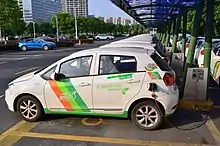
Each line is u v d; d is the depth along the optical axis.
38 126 6.05
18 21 37.97
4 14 34.09
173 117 6.61
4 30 39.78
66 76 5.96
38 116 6.23
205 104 6.74
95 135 5.53
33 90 6.11
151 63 5.65
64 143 5.18
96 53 5.87
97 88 5.73
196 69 6.92
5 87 10.04
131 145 5.08
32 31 76.44
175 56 11.72
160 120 5.65
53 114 6.47
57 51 30.25
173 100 5.60
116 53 5.79
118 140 5.29
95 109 5.84
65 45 38.06
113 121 6.28
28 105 6.27
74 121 6.32
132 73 5.62
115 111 5.77
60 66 6.04
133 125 6.01
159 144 5.12
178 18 15.59
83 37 55.16
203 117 6.62
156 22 27.33
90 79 5.78
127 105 5.68
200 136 5.49
